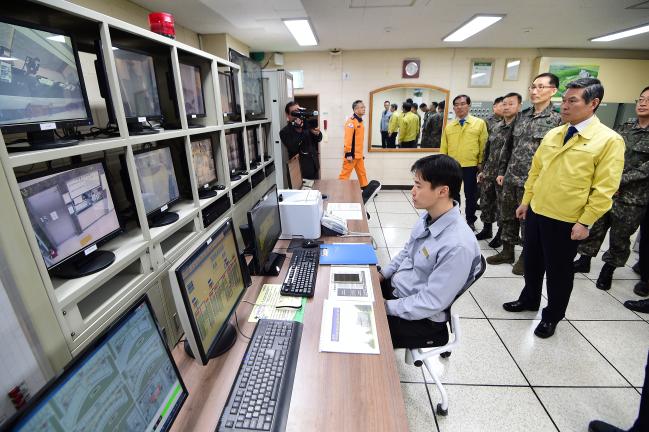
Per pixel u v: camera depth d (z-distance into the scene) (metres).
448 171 1.27
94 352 0.60
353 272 1.58
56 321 0.90
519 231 3.11
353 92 5.71
